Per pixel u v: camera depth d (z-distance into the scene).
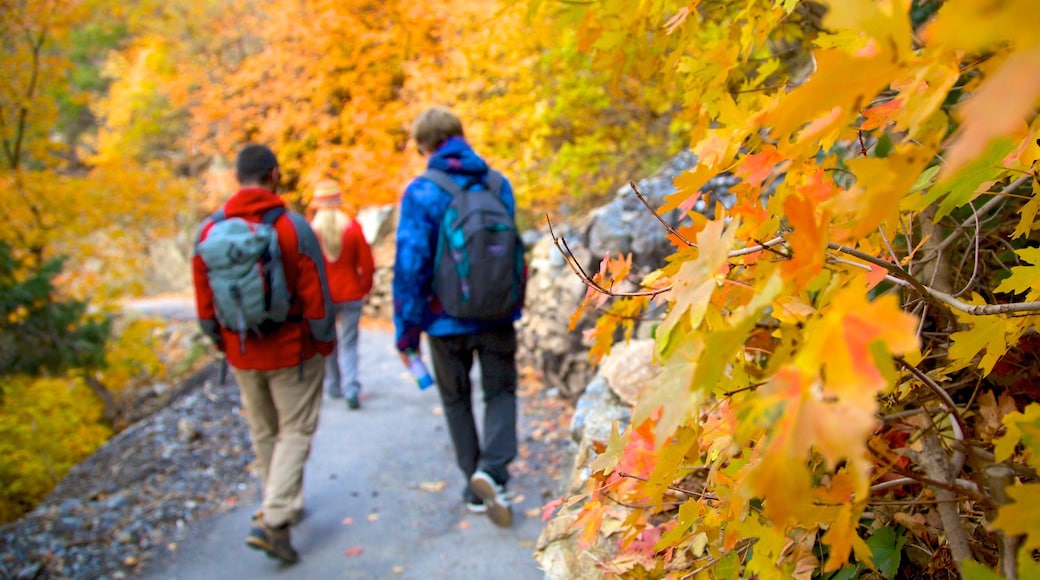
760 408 0.44
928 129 0.55
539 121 4.72
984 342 0.74
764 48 1.34
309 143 9.59
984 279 1.19
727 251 0.57
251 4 11.61
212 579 2.72
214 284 2.49
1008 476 0.63
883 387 0.39
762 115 0.60
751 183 0.75
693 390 0.45
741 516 0.78
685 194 0.73
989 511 0.68
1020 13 0.30
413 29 8.09
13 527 3.22
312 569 2.71
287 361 2.63
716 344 0.46
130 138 14.81
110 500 3.45
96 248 9.99
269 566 2.77
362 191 8.12
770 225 0.70
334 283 4.43
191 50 13.45
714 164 0.77
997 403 1.01
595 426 2.10
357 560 2.75
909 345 0.39
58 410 7.68
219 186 12.51
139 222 10.21
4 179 8.34
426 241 2.54
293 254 2.57
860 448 0.39
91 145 17.08
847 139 0.81
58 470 6.55
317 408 2.78
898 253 1.18
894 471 0.71
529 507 3.00
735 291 0.71
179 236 16.33
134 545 3.03
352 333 4.51
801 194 0.68
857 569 0.88
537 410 4.07
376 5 8.72
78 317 9.91
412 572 2.61
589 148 4.59
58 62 8.75
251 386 2.68
